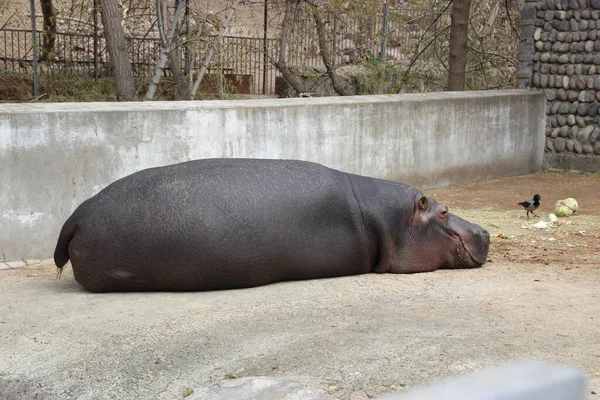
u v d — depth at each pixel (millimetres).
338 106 11180
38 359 5051
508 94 14492
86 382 4715
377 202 7234
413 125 12477
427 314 5660
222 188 6523
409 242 7348
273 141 10352
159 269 6453
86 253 6523
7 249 8250
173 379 4641
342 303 6074
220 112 9711
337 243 6945
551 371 2652
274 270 6719
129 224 6430
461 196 12578
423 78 19953
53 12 18391
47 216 8477
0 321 5852
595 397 3957
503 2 21078
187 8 17078
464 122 13500
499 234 9438
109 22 15289
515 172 14945
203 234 6367
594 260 7844
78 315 5926
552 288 6441
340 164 11359
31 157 8289
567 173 15289
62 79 18188
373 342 4996
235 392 4316
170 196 6453
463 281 6836
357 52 21062
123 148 8914
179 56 17953
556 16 15344
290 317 5672
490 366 4477
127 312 5953
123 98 15508
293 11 19094
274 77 22312
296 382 4387
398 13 20125
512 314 5609
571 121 15344
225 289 6660
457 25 16797
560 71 15391
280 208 6641
